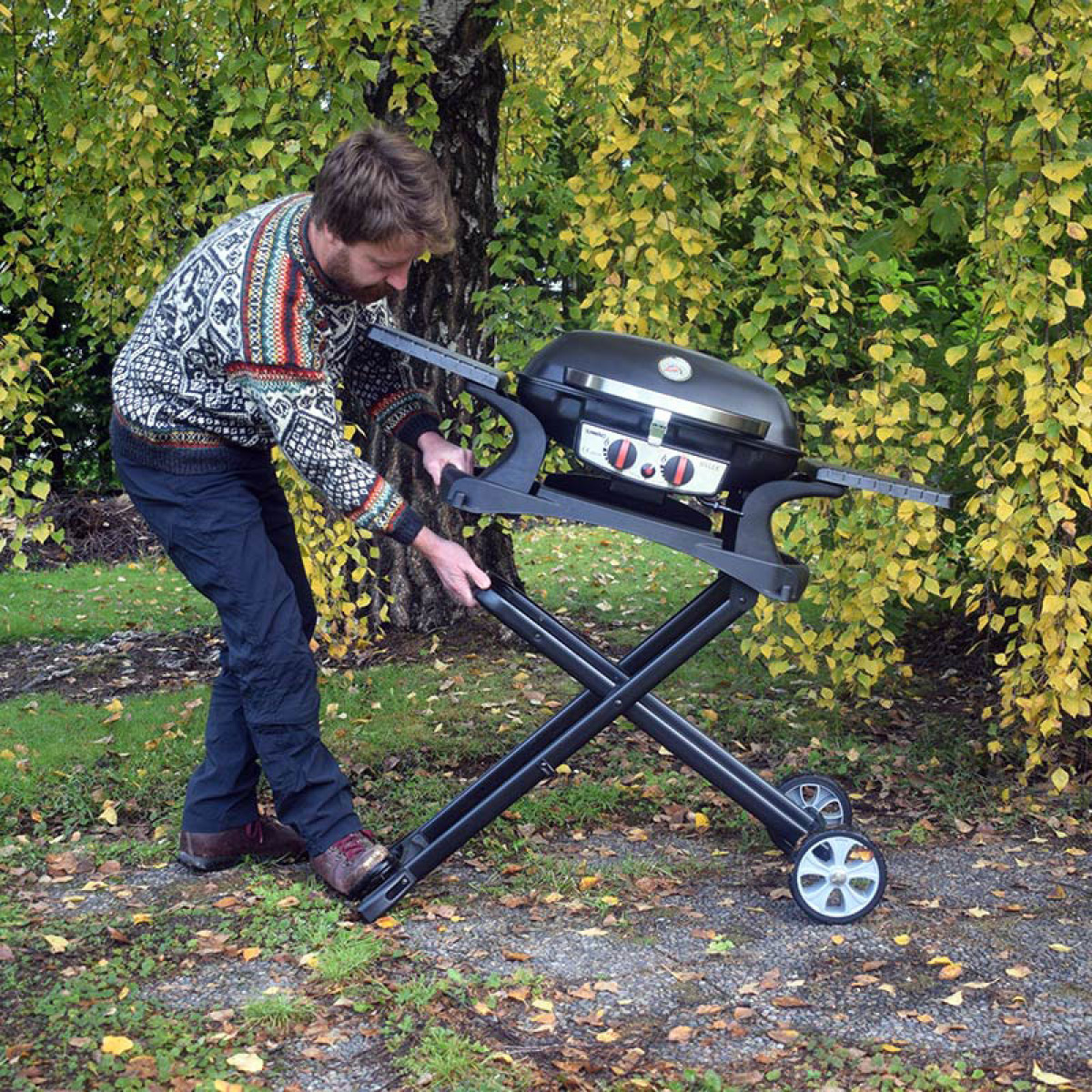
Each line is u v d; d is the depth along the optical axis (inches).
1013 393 138.5
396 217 94.0
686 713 173.6
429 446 114.2
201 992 93.8
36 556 357.4
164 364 104.5
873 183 217.8
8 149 251.8
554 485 109.1
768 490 101.5
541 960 100.9
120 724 172.6
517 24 205.9
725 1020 91.4
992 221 136.1
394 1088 81.0
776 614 157.5
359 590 216.7
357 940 101.4
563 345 100.8
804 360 147.5
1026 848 131.0
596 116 153.1
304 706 109.0
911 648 216.2
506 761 113.0
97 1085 79.7
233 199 160.1
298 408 99.3
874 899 109.0
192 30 189.3
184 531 106.5
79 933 103.9
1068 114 130.4
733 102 148.0
